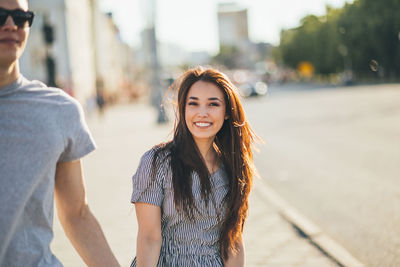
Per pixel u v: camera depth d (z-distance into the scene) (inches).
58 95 69.8
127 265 160.2
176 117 91.4
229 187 89.8
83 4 1365.7
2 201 62.7
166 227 86.3
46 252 68.5
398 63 1475.1
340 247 178.2
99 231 78.7
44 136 65.7
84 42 1349.7
